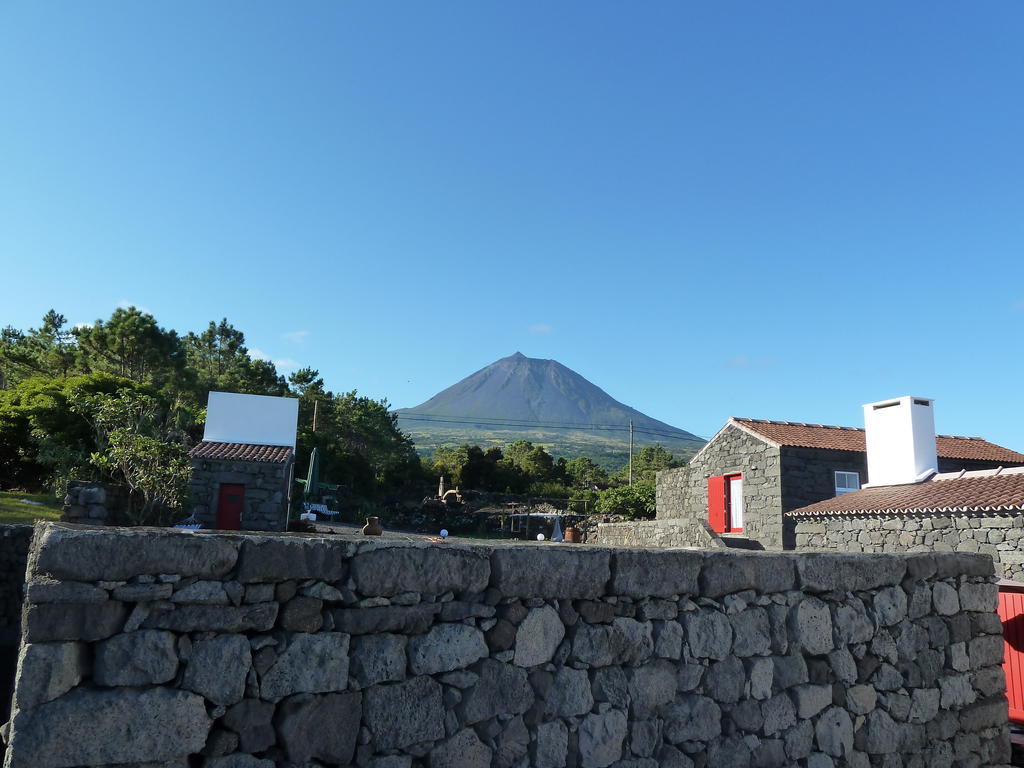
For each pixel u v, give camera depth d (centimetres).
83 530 328
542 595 444
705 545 1717
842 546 1574
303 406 4906
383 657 387
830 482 2194
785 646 537
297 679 362
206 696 339
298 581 372
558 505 4453
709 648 501
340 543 384
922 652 623
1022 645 786
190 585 344
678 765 472
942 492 1494
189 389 4384
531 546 451
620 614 471
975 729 648
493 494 4484
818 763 536
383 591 392
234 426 2597
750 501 2291
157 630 334
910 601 624
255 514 2328
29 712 303
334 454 4278
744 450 2347
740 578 522
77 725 309
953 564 666
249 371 5247
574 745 438
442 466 5309
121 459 2244
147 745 321
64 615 315
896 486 1730
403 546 402
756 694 516
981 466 2264
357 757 372
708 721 491
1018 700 785
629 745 457
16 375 4025
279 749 353
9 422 2705
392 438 5509
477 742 408
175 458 2317
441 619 409
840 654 566
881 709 583
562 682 441
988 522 1260
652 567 485
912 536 1408
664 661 482
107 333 4012
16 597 809
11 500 2259
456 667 409
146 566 334
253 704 350
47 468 2705
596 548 471
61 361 4075
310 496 3522
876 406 1852
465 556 421
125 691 322
